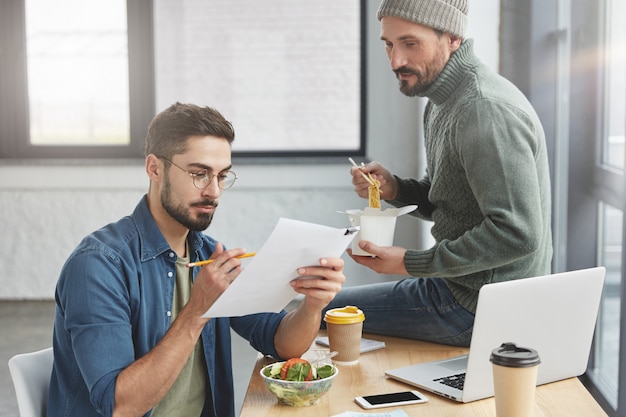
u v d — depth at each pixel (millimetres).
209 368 1815
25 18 5320
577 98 3076
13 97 5316
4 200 5262
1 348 4328
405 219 5055
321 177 5145
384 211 1972
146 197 1768
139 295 1696
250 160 5266
